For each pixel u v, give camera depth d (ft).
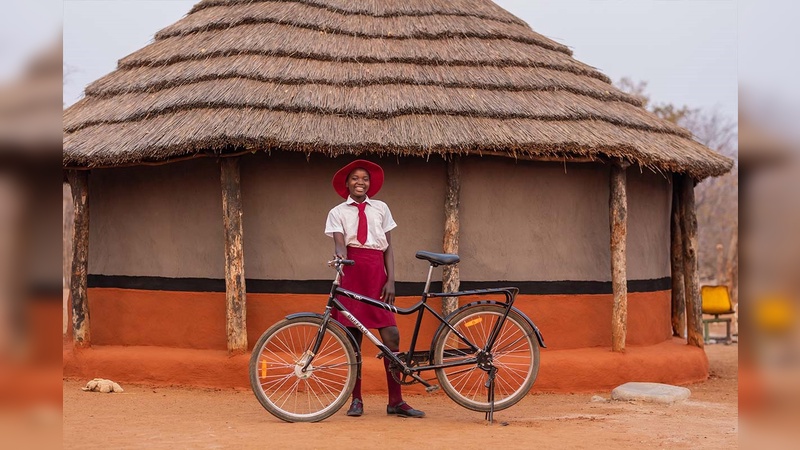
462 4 31.89
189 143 23.11
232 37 28.48
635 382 24.86
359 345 19.26
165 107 25.41
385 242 18.98
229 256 24.06
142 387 24.41
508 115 25.29
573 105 26.73
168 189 26.37
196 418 19.04
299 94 25.14
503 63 28.32
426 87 26.20
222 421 18.52
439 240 25.16
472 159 25.45
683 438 17.01
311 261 25.11
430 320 24.97
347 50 27.94
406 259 25.03
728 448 15.94
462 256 25.35
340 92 25.75
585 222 26.50
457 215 24.62
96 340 27.45
